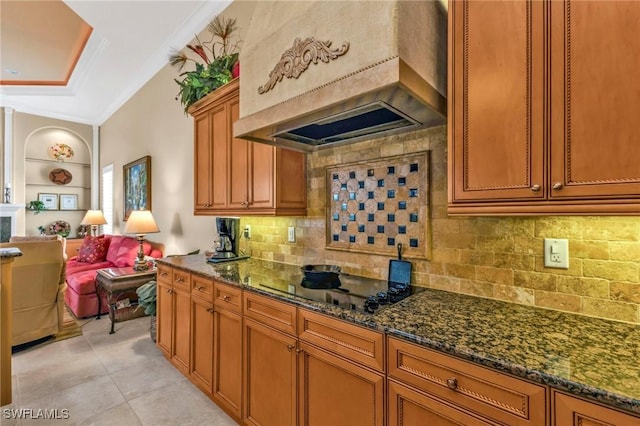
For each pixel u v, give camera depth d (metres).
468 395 0.95
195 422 1.90
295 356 1.49
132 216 3.53
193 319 2.20
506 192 1.09
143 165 4.53
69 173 6.66
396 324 1.17
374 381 1.18
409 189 1.72
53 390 2.22
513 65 1.08
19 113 5.96
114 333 3.25
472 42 1.17
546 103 1.01
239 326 1.81
